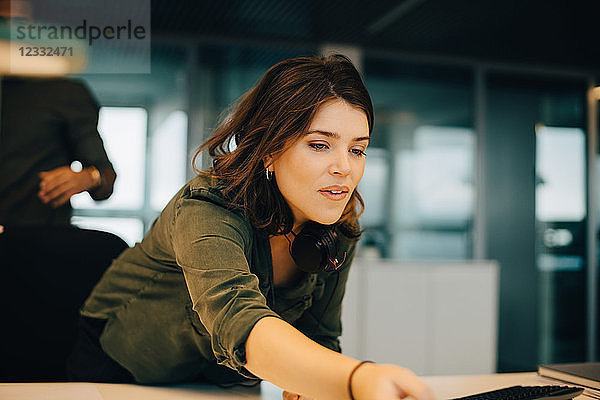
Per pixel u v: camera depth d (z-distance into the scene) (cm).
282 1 374
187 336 109
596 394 104
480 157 461
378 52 459
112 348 121
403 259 434
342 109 88
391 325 387
